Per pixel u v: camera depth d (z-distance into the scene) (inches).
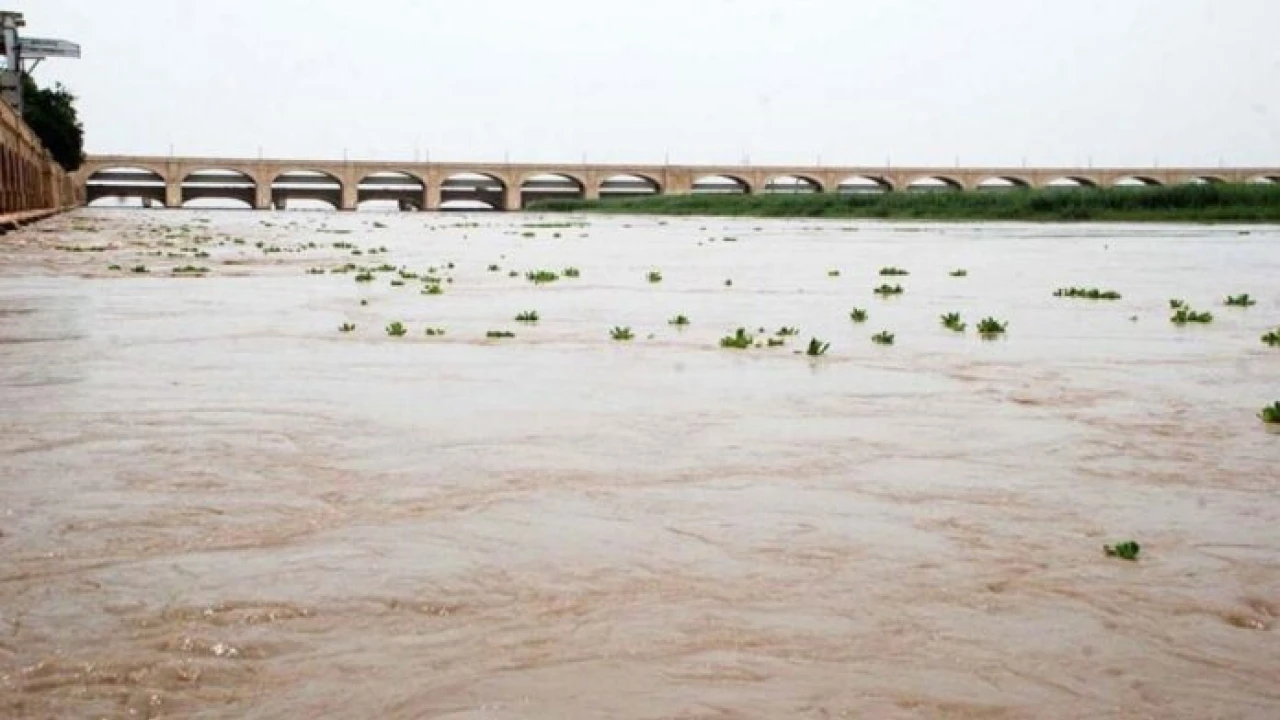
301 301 757.9
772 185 6830.7
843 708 153.9
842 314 696.4
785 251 1567.4
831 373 455.8
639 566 212.7
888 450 313.3
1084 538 233.5
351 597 194.7
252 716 151.1
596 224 3149.6
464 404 379.2
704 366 473.1
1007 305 762.2
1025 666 169.0
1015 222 3275.1
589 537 230.2
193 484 269.4
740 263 1277.1
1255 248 1631.4
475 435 328.5
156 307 709.3
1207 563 218.2
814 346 508.1
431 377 438.6
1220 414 370.0
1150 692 161.0
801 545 226.4
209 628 180.4
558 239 2030.0
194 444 313.7
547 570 209.6
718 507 253.8
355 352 510.3
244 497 258.1
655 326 626.2
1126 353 521.0
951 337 580.1
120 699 155.8
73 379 427.8
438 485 270.8
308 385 417.4
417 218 3978.8
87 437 322.3
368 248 1603.1
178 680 161.8
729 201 4483.3
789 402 387.2
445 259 1330.0
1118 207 3385.8
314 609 189.2
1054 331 609.9
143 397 389.1
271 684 160.9
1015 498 264.2
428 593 196.9
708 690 159.3
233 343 538.6
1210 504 260.2
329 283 922.1
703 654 172.1
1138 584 205.8
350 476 279.0
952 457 305.6
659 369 464.1
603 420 352.5
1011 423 352.8
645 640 177.3
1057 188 3823.8
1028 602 195.9
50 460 293.3
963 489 271.9
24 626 180.7
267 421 347.6
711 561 215.9
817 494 266.1
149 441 317.4
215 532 231.3
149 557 215.2
